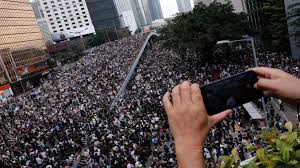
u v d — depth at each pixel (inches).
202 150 78.5
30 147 1418.6
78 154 1302.9
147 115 1507.1
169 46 3238.2
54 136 1549.0
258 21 2581.2
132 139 1291.8
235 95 92.3
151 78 2434.8
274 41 2102.6
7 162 1291.8
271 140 141.5
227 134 1104.2
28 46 4707.2
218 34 2281.0
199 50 2459.4
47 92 2657.5
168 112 83.4
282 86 87.6
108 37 6879.9
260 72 93.1
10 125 1857.8
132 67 2982.3
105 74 2815.0
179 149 78.8
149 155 1214.9
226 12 2349.9
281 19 1961.1
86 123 1587.1
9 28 4367.6
